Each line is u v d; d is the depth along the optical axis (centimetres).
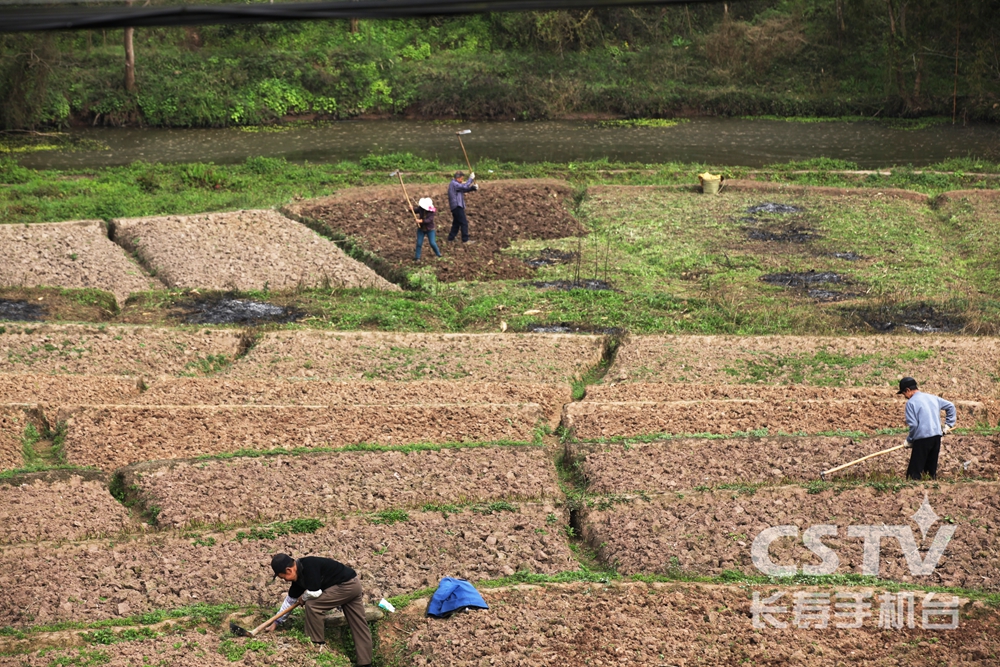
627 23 5253
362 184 3356
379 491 1382
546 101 4756
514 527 1299
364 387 1772
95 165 3716
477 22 5203
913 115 4644
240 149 4059
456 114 4756
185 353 1952
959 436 1525
